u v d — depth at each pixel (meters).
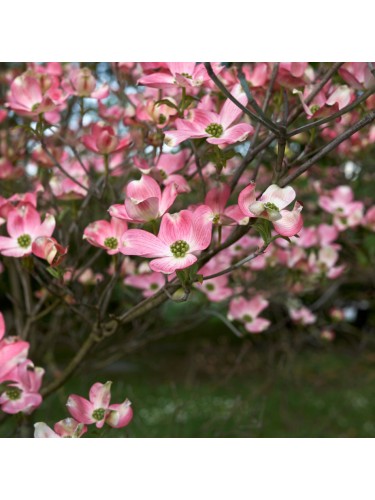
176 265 0.55
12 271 1.15
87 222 0.98
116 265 0.74
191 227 0.56
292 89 0.67
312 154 0.68
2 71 1.15
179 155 0.82
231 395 2.06
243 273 1.16
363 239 1.31
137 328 1.26
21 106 0.73
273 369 1.65
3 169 0.94
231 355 2.32
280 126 0.58
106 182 0.77
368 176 1.51
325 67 0.79
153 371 2.63
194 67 0.68
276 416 1.94
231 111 0.64
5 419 0.95
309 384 2.05
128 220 0.59
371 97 0.70
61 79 0.90
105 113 0.90
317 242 1.16
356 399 2.33
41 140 0.72
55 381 0.85
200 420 1.89
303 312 1.35
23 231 0.71
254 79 0.75
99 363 1.26
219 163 0.64
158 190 0.60
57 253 0.65
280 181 0.64
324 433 1.78
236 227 0.66
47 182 0.91
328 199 1.15
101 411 0.62
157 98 0.80
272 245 1.10
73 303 0.87
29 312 0.97
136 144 0.81
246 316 1.03
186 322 1.38
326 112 0.65
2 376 0.58
